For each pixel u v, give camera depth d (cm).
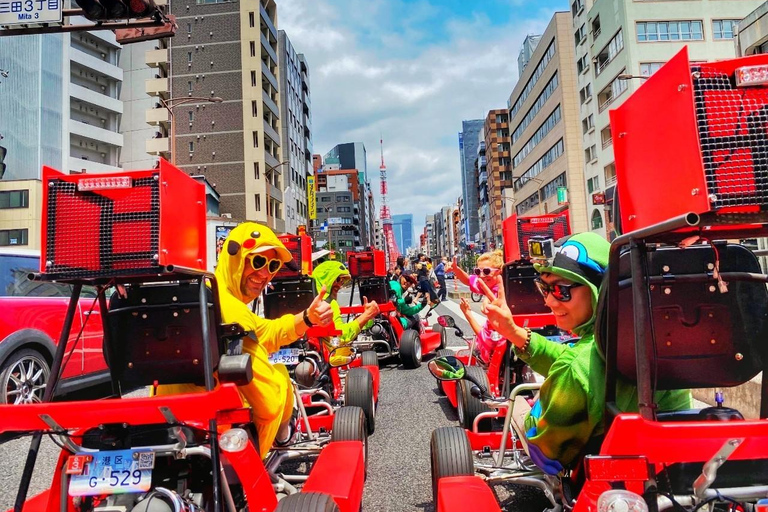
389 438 493
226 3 4781
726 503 172
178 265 201
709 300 166
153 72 5259
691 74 134
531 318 439
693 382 172
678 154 139
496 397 381
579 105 4519
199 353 221
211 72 4747
